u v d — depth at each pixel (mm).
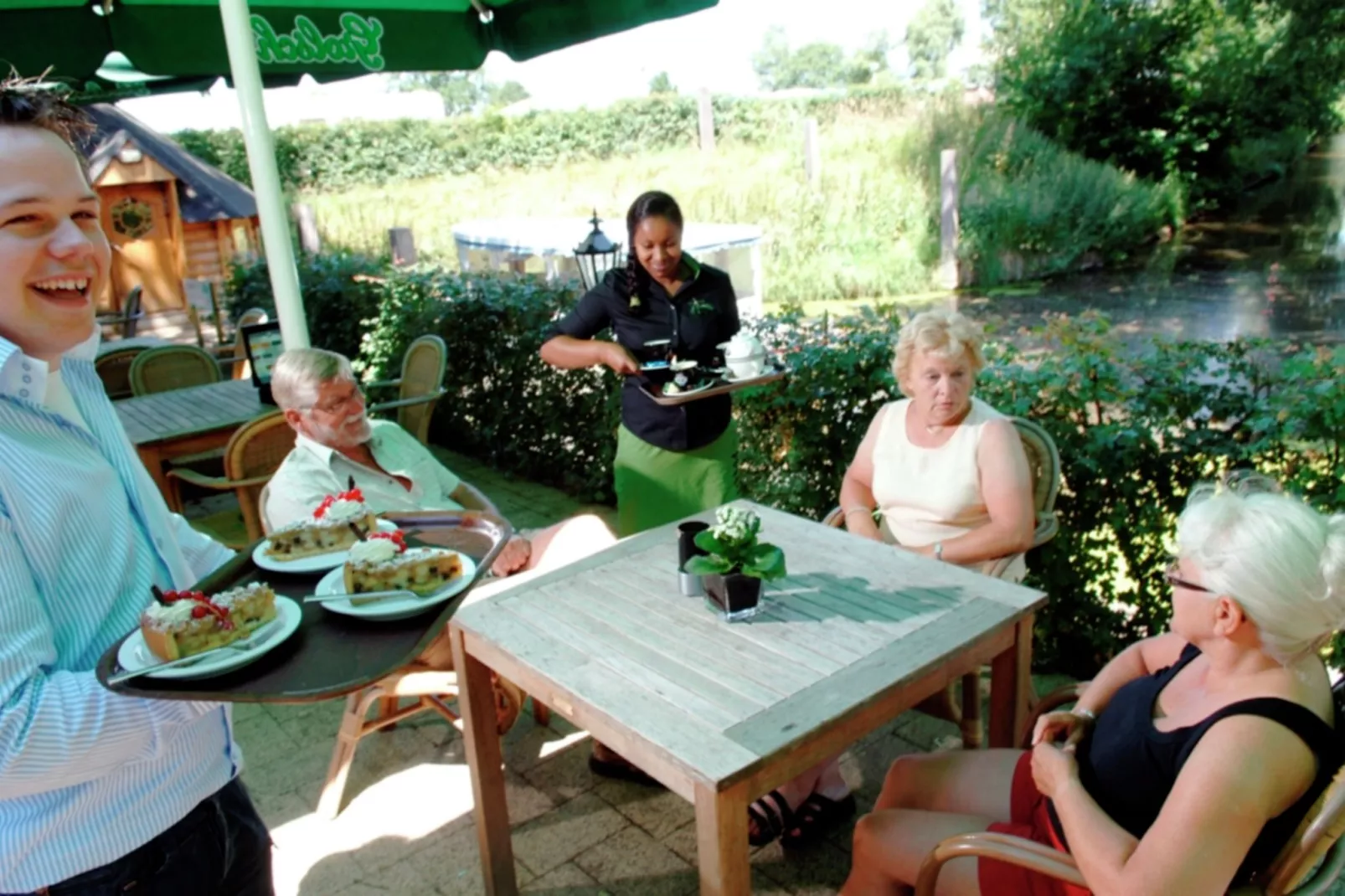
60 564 1161
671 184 15422
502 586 2307
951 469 2691
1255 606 1380
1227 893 1397
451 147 16969
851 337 3885
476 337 6156
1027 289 12359
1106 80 13250
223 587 1574
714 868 1595
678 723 1677
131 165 10609
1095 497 3094
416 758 3020
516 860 2516
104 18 3570
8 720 1024
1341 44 12188
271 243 3539
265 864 1518
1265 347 3080
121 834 1211
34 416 1170
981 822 1822
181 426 4289
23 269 1110
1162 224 13102
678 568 2270
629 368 3189
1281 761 1358
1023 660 2125
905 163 14039
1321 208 12422
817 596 2160
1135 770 1529
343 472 2900
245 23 3303
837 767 2564
